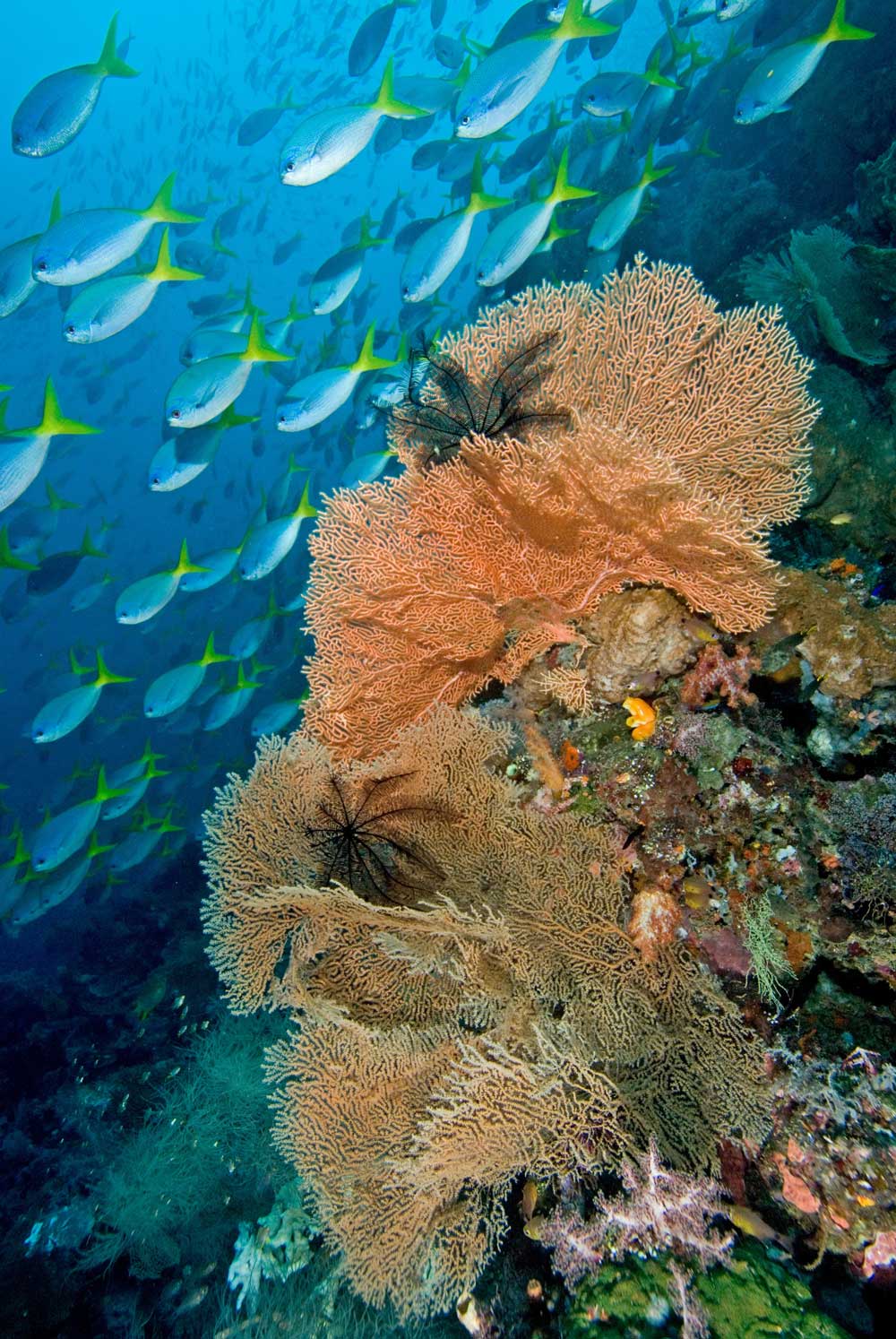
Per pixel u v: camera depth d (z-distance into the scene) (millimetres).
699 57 9422
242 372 7363
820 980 2301
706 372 3047
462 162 10570
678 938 2455
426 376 3391
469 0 41312
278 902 2662
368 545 3062
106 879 10812
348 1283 4020
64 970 10188
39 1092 7816
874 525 3572
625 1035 2328
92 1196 5605
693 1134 2234
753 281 5402
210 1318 4559
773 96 6434
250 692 10969
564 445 2396
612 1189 2295
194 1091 5891
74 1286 5090
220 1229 5102
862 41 7508
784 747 2645
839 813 2457
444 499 2875
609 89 9039
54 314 30359
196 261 15102
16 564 8508
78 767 13477
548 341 3213
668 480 2312
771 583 2561
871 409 3926
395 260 50500
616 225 7102
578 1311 2012
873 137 7348
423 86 10289
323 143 6551
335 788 3035
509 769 3018
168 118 45500
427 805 2955
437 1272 2537
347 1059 2736
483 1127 2238
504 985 2555
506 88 6238
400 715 3354
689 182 11039
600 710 2967
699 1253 2016
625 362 3168
